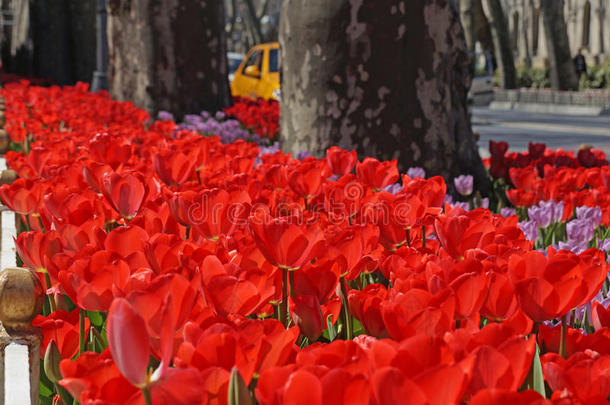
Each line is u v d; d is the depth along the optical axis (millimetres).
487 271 2604
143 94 17922
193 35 17984
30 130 11594
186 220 3512
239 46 108312
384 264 3230
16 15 56375
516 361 1812
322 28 8766
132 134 9312
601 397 1918
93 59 37594
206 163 6461
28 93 16078
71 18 37281
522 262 2377
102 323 3441
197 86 18172
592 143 27391
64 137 8938
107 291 2568
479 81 53781
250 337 2059
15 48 55344
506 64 55719
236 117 17016
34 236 3221
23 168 6797
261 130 14500
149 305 1977
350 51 8758
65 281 2691
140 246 3150
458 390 1585
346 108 8836
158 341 2037
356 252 2920
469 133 9359
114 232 3125
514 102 52062
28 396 2564
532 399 1707
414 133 8836
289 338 2066
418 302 2252
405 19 8719
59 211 4020
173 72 17906
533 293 2283
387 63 8742
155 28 17719
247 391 1803
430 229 4020
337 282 2820
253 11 74250
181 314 2088
